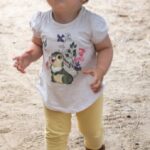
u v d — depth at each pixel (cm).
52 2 271
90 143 321
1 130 407
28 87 484
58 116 298
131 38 611
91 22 275
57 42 278
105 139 395
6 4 724
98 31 275
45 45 283
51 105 295
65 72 284
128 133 405
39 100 458
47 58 287
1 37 609
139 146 388
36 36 297
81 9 278
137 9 713
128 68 530
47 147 306
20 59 300
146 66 535
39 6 716
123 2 741
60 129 300
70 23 275
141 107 447
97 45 285
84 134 316
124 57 557
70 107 293
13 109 442
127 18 678
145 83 496
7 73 515
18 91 476
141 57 559
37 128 411
